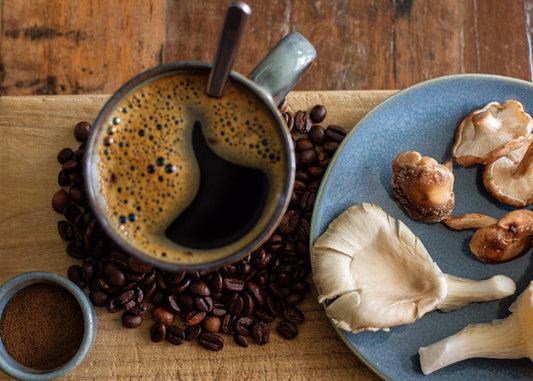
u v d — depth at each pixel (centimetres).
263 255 43
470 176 43
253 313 43
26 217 44
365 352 41
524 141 42
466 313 42
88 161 35
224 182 37
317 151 45
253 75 36
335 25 55
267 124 37
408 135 43
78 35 54
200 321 43
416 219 42
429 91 43
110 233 36
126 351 43
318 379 43
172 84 37
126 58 54
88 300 41
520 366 42
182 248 37
